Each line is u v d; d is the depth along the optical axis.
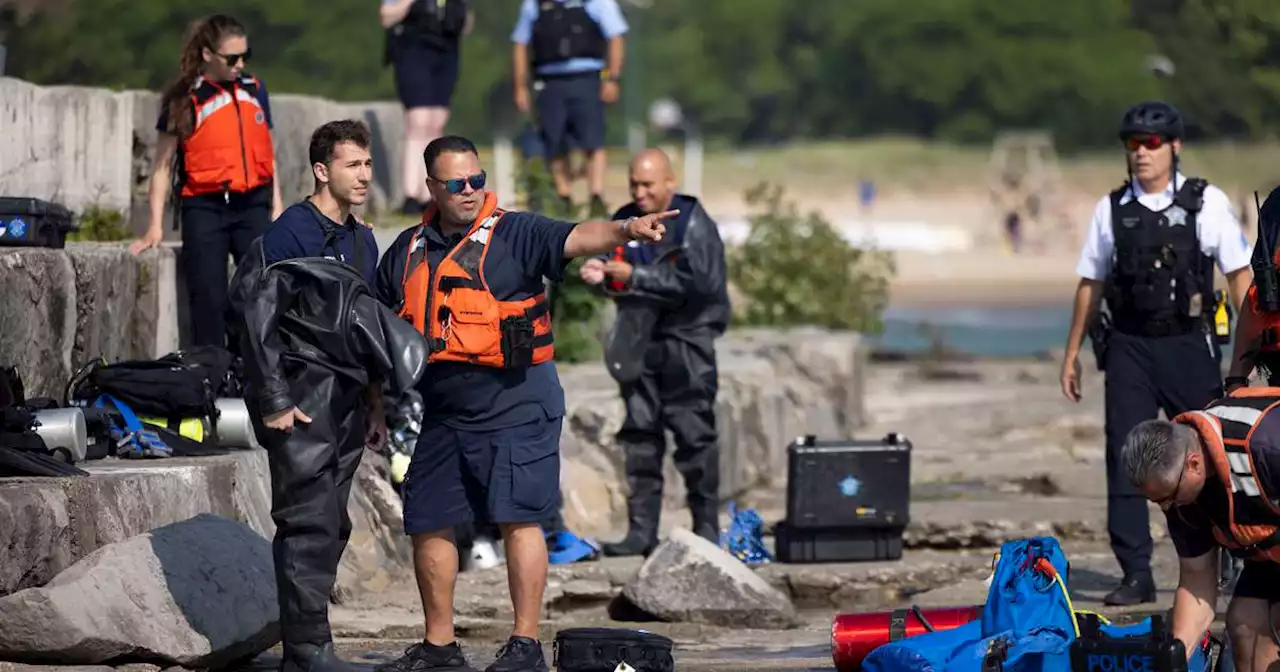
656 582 33.91
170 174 37.22
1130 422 32.97
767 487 51.19
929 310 147.00
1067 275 192.25
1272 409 20.81
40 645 24.86
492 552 36.88
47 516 26.30
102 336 35.03
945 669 24.45
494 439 25.28
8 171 41.34
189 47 36.62
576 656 24.86
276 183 37.50
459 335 24.92
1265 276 24.02
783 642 32.03
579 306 53.00
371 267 26.02
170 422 32.47
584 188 71.50
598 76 55.69
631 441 37.62
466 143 25.30
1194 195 32.38
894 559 38.47
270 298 24.39
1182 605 22.00
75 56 153.25
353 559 35.00
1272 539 20.95
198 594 26.38
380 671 25.88
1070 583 36.44
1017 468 50.69
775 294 71.19
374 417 26.00
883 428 62.03
